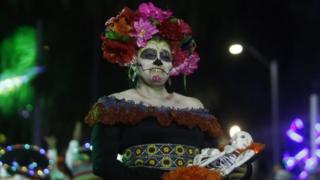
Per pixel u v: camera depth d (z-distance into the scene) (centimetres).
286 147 4072
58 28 3353
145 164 479
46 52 3238
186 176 455
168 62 508
